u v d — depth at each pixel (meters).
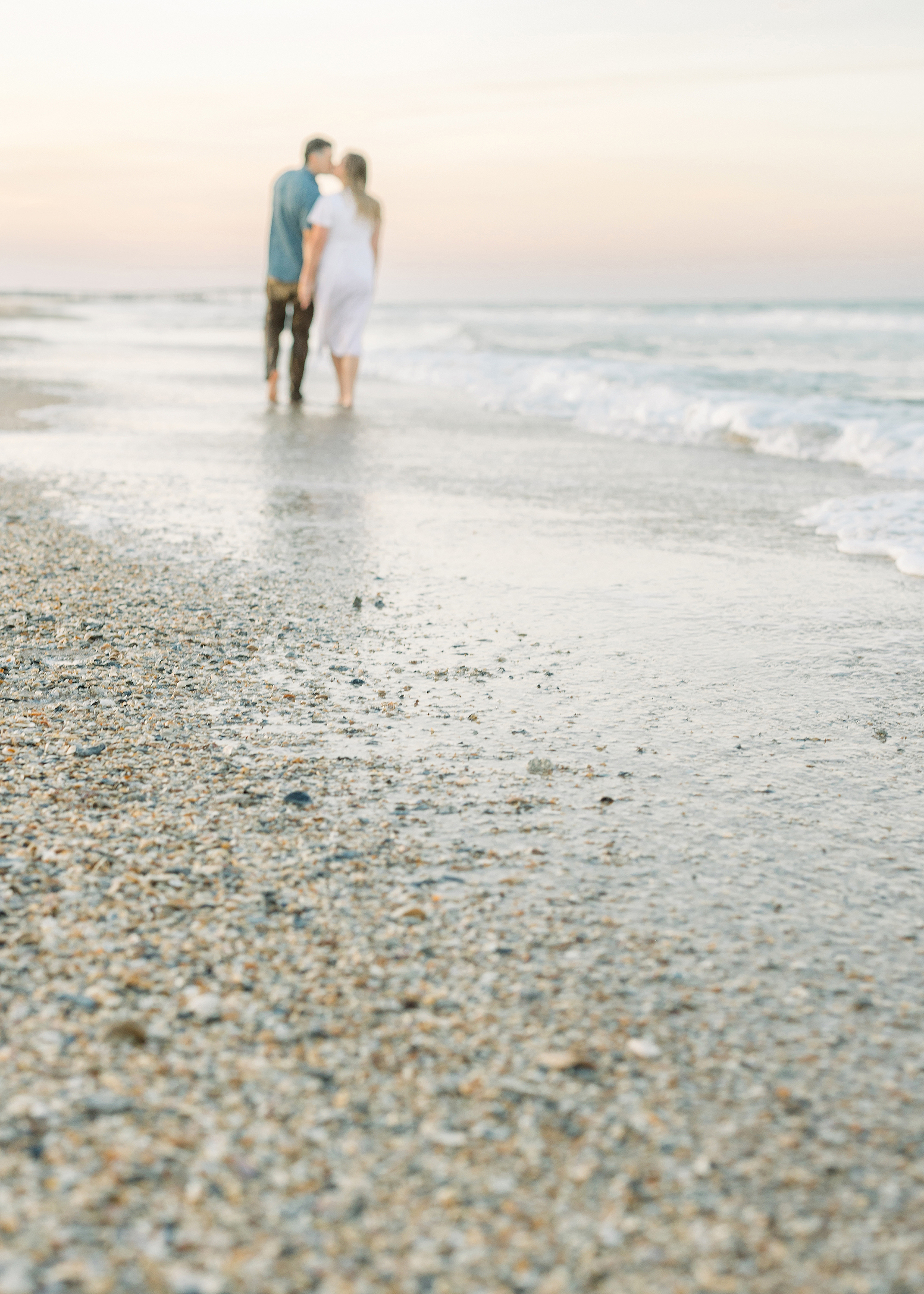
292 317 8.60
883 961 1.62
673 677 2.85
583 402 9.51
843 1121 1.28
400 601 3.48
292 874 1.81
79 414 7.84
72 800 2.04
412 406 9.21
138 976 1.51
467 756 2.32
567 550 4.25
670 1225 1.12
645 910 1.74
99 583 3.56
